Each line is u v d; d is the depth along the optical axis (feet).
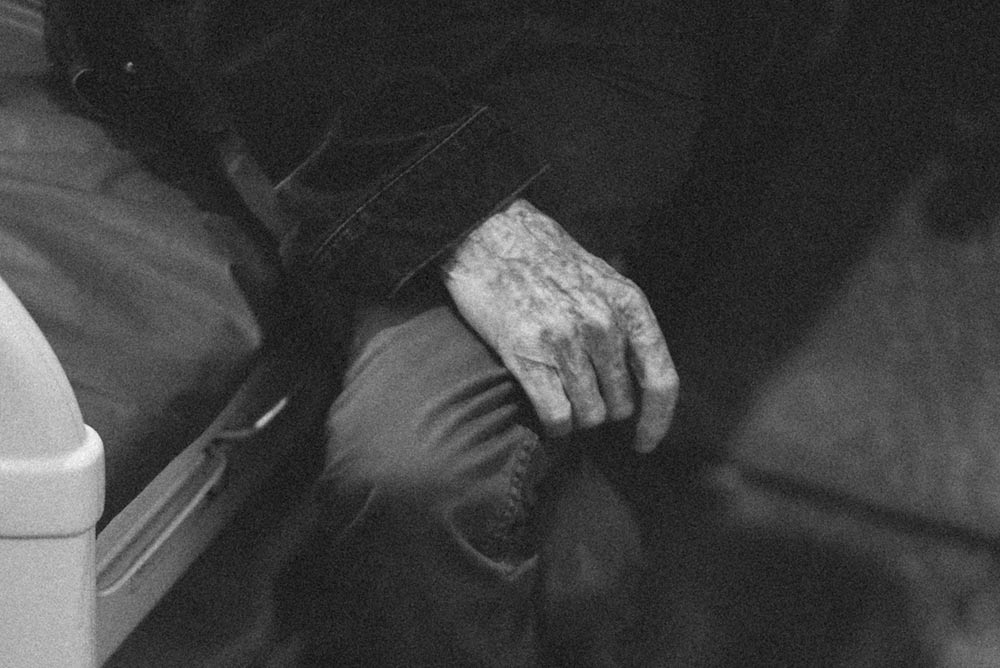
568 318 3.34
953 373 4.84
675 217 4.70
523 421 3.45
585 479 3.84
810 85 5.18
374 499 3.29
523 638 3.60
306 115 3.56
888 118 5.21
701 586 4.59
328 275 3.48
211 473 3.46
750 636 4.50
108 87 3.84
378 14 3.59
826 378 4.88
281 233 3.54
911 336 4.91
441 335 3.45
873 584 4.60
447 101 3.57
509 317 3.37
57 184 3.36
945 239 5.02
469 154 3.51
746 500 4.79
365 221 3.46
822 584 4.60
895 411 4.81
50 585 2.62
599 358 3.41
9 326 2.43
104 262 3.19
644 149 3.82
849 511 4.75
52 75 4.00
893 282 4.99
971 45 5.23
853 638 4.48
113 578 3.13
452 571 3.36
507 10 3.74
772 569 4.63
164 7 3.62
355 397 3.41
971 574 4.60
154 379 3.02
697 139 4.48
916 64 5.24
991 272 4.95
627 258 4.55
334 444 3.40
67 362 2.98
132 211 3.33
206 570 3.92
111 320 3.09
